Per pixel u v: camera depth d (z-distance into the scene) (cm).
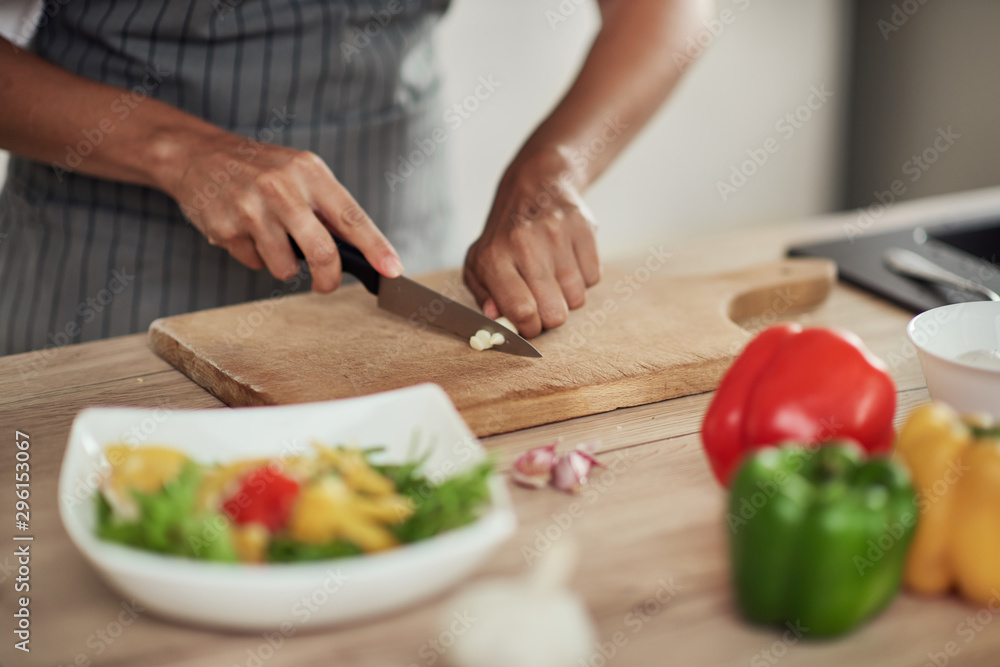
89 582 58
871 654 52
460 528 54
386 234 131
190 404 87
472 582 58
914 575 55
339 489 54
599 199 272
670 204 281
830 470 53
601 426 81
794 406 62
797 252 121
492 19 237
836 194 299
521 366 87
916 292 107
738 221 291
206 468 59
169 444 64
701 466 72
